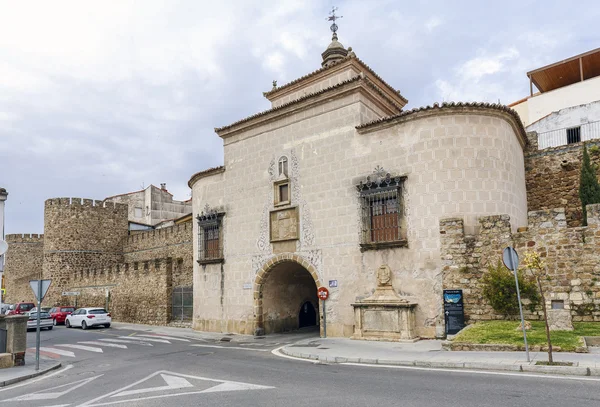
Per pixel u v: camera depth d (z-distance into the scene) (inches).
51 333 1103.0
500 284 614.5
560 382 353.4
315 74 970.1
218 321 937.5
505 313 622.5
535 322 592.7
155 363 566.6
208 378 435.5
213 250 974.4
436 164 681.6
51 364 596.4
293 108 851.4
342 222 761.6
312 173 812.6
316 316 1011.3
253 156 913.5
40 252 2234.3
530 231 625.3
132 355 668.7
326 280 768.3
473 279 644.1
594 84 1170.0
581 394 313.6
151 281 1266.0
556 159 828.6
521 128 762.8
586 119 1037.2
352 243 744.3
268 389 370.3
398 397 325.1
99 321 1199.6
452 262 655.8
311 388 368.8
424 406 297.7
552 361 413.4
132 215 2228.1
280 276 902.4
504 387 343.0
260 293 872.9
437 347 573.6
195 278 1011.3
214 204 979.9
